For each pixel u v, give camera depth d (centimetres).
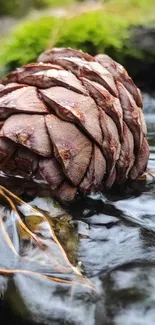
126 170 30
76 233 27
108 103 29
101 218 28
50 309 24
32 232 26
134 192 31
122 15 58
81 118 28
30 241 26
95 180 29
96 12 58
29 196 29
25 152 29
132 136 30
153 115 48
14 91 29
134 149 31
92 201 29
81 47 53
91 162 29
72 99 28
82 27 53
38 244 26
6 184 29
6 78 30
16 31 56
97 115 28
